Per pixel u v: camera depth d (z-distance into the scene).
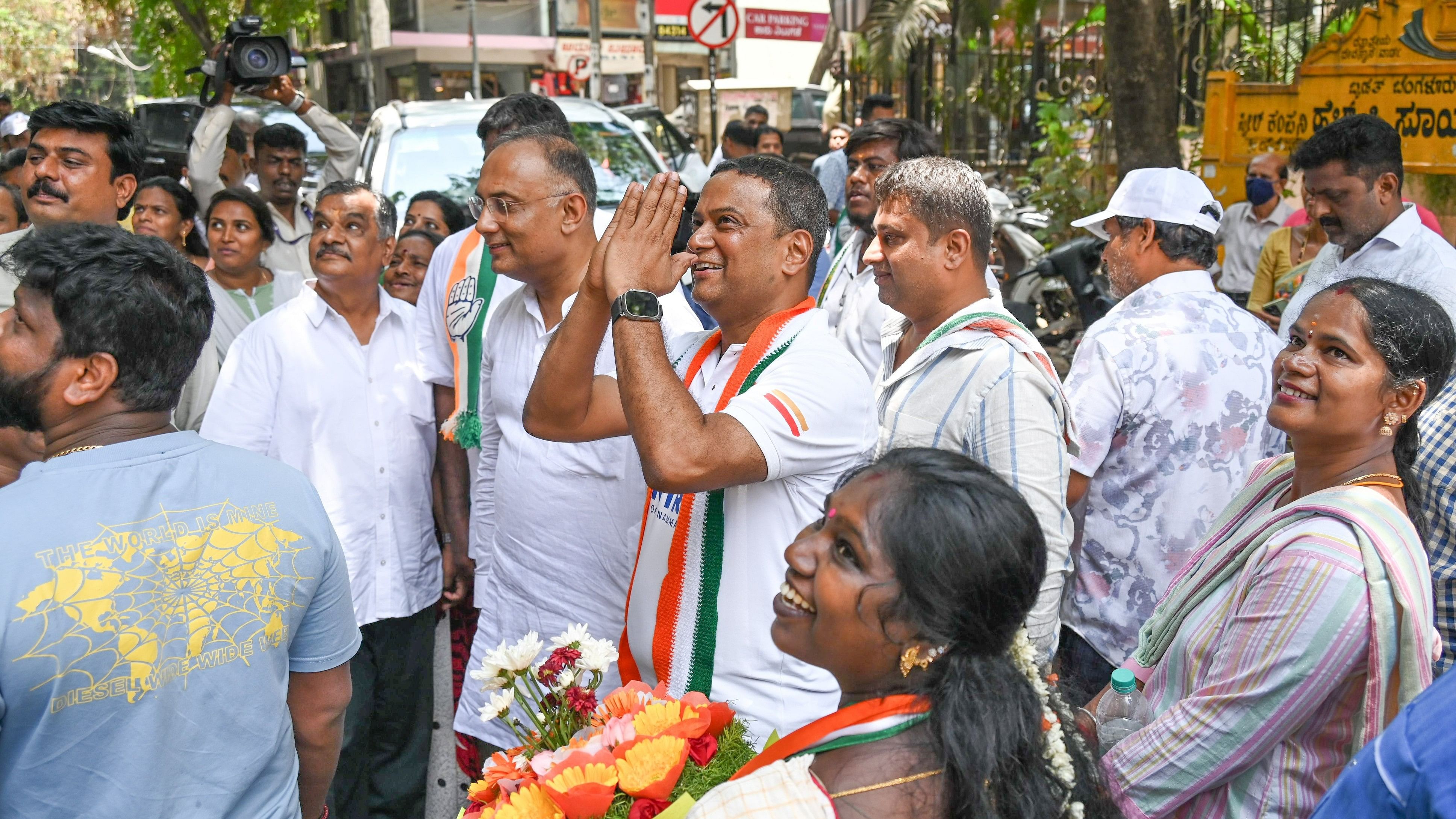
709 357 2.51
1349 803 1.28
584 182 3.03
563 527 2.99
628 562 2.95
